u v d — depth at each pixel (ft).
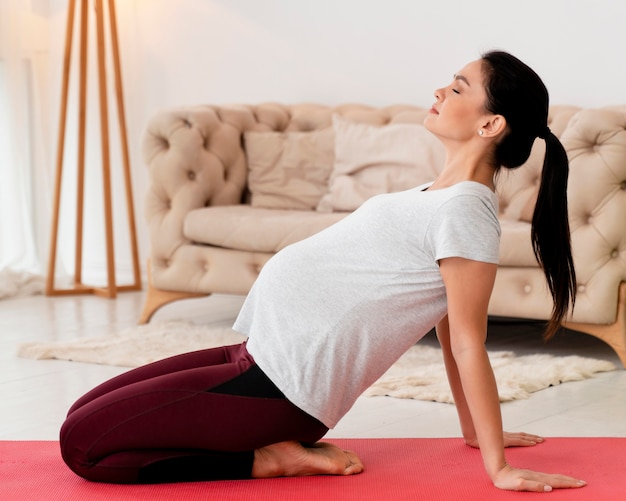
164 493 5.88
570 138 10.48
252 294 6.42
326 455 6.35
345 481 6.18
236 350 6.62
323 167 13.50
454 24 13.96
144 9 16.84
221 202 13.37
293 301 6.06
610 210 10.18
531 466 6.51
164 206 12.91
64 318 13.82
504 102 5.96
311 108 14.53
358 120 13.89
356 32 14.90
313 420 6.12
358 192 12.85
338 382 6.02
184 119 13.02
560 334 12.25
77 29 17.44
